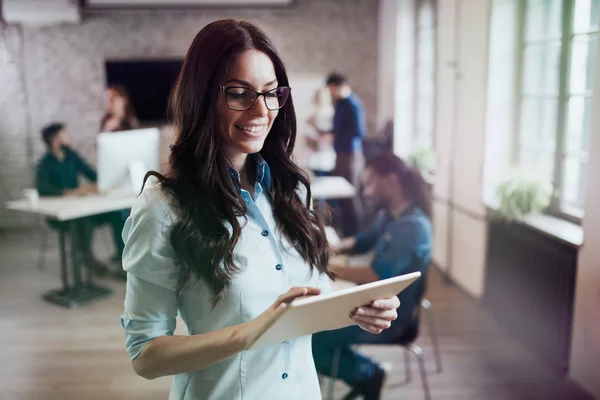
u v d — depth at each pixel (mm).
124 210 4500
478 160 3668
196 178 982
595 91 2379
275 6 5844
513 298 3232
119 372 2938
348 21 5941
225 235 972
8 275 4539
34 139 5871
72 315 3705
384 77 5883
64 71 5840
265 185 1136
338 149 5039
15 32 5707
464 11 3832
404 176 2295
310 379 1120
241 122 978
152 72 5855
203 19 5879
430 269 4473
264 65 981
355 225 4551
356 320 990
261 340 869
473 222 3771
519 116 3545
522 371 2873
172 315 999
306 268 1118
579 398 2559
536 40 3326
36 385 2814
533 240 2967
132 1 5750
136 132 3979
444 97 4254
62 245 3992
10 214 5891
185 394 1049
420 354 2355
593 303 2459
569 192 3023
